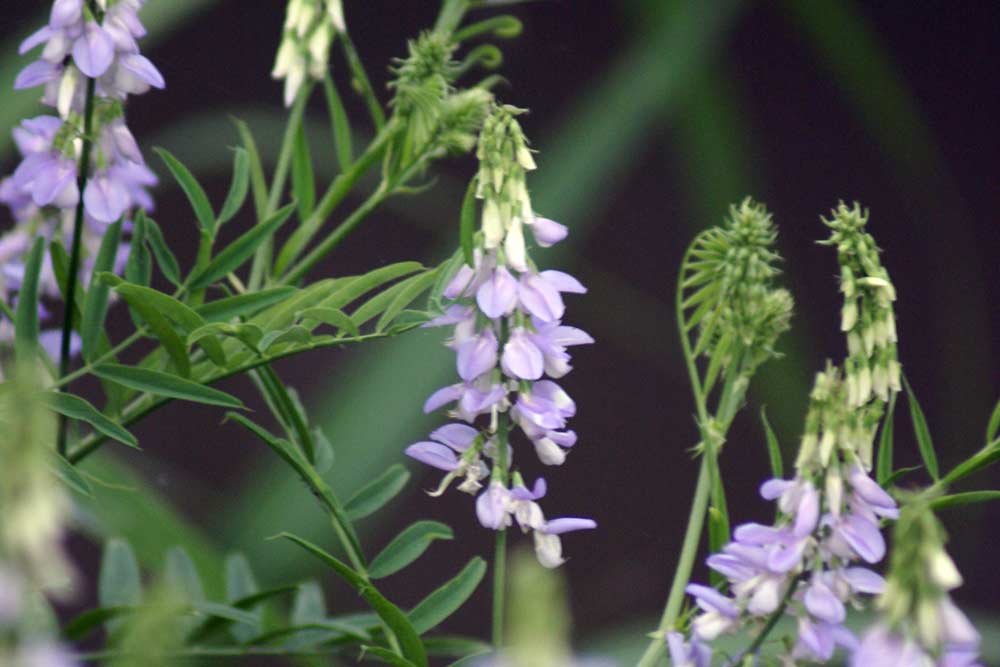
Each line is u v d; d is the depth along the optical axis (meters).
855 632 1.04
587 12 1.82
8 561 0.75
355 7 1.77
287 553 1.18
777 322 1.04
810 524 0.95
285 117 1.67
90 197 1.02
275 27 1.82
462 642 1.06
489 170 0.99
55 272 1.03
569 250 1.28
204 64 1.79
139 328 1.03
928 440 1.01
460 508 1.72
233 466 1.74
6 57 1.13
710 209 1.25
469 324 1.00
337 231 1.11
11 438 0.76
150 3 1.19
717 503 1.03
